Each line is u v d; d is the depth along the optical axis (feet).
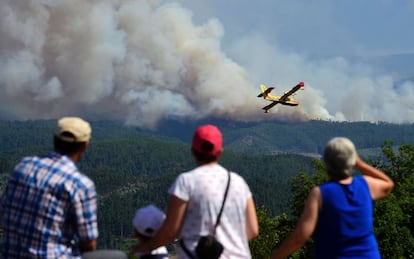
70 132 31.30
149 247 32.68
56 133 31.55
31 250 29.73
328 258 33.94
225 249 32.07
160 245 32.50
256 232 34.40
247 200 33.50
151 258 34.60
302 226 33.88
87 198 30.40
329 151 34.58
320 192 34.06
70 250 30.86
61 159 31.27
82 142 31.83
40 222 29.76
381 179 35.60
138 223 34.27
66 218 30.42
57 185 30.07
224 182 32.68
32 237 29.73
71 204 30.14
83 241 30.58
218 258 31.40
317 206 34.01
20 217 30.07
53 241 29.99
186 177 32.48
